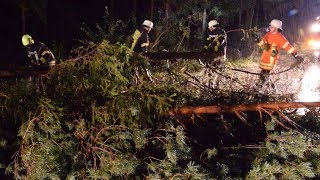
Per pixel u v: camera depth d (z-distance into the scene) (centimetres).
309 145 297
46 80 335
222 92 416
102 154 282
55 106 299
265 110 318
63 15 979
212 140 356
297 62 664
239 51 1102
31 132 287
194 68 418
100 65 313
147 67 346
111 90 313
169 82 399
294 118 391
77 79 325
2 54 826
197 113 329
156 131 319
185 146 297
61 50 434
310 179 310
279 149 296
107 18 1003
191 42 1027
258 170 280
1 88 326
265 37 675
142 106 311
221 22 1176
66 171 297
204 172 281
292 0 1383
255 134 362
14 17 890
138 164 286
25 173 316
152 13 1025
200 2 1052
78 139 304
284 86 769
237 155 318
